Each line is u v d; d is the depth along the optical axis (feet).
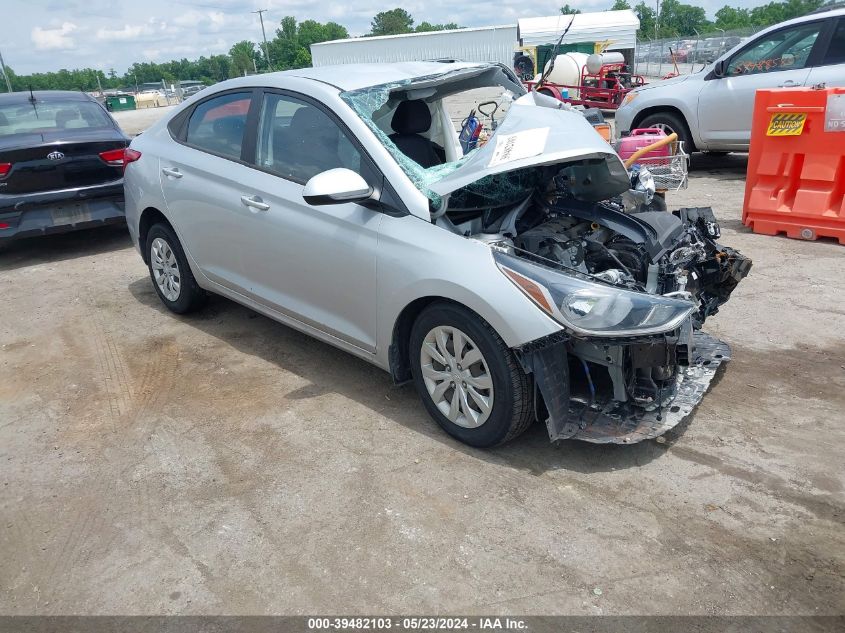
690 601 8.35
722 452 11.18
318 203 10.93
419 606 8.48
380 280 11.70
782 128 21.24
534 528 9.66
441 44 123.34
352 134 12.20
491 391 10.76
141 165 17.07
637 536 9.43
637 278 12.10
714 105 30.07
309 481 10.95
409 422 12.47
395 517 10.03
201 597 8.80
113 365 15.42
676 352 10.48
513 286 10.15
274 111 13.76
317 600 8.66
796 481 10.41
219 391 13.99
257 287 14.65
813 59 27.20
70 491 11.06
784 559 8.93
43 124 24.32
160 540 9.84
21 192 22.02
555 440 10.43
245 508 10.41
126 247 25.03
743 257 13.51
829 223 20.85
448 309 10.92
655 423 10.83
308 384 14.08
